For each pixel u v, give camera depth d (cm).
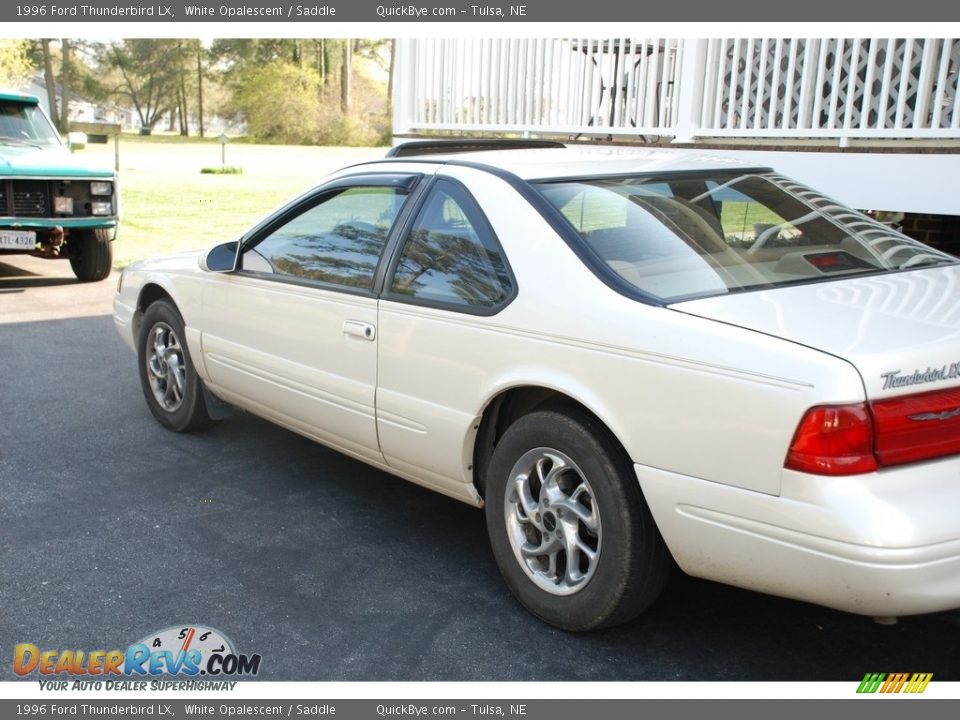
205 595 370
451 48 1002
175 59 8094
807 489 265
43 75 7675
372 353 397
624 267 330
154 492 474
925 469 268
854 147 703
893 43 673
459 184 383
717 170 407
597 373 313
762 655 329
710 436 285
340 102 7169
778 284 330
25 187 1019
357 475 499
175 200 2152
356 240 420
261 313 463
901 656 328
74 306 972
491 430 365
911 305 308
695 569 301
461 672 319
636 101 888
